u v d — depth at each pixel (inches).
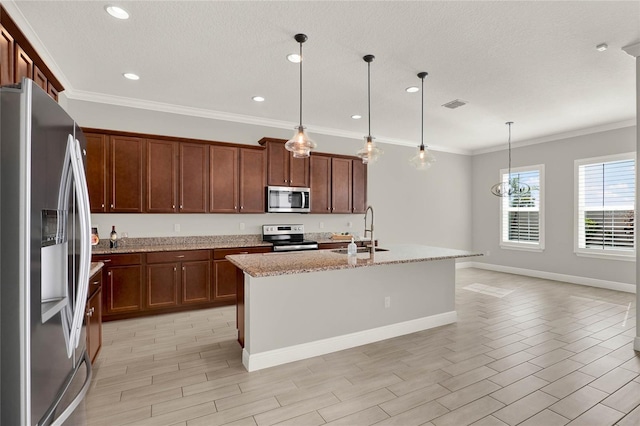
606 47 111.5
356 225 237.3
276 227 202.1
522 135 236.8
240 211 182.1
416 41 108.9
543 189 241.9
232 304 175.6
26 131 44.8
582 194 220.8
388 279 131.7
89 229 63.3
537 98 160.7
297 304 112.4
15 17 93.0
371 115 190.4
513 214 264.2
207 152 174.1
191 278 162.7
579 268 222.7
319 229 223.1
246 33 104.4
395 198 254.4
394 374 101.7
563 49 113.5
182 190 167.5
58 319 53.6
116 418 79.8
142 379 98.3
